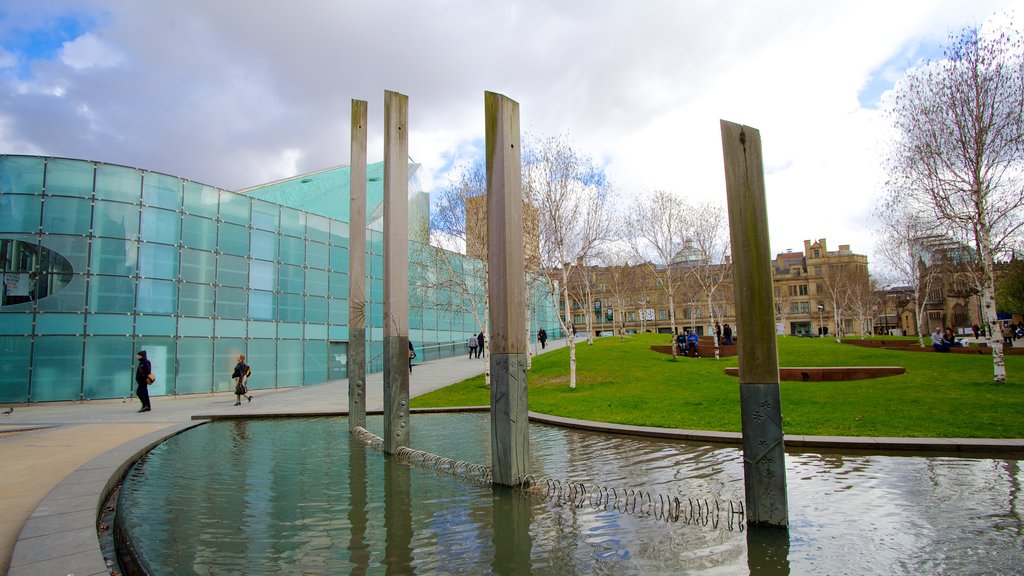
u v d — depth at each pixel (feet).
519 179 26.04
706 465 29.07
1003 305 151.84
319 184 146.00
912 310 266.16
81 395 77.41
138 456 32.22
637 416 46.47
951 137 56.39
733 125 18.79
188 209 88.43
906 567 15.58
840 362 86.58
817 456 30.68
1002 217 58.29
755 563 15.98
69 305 77.97
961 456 29.73
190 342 87.45
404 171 36.88
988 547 16.85
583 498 23.06
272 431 44.70
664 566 15.88
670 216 115.65
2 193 76.43
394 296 35.06
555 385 77.36
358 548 17.52
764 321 18.70
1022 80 53.06
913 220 107.34
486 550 17.29
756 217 18.52
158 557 16.75
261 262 98.53
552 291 86.89
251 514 21.13
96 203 80.18
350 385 43.29
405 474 28.04
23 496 22.31
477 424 48.37
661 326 317.01
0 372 74.69
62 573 14.26
